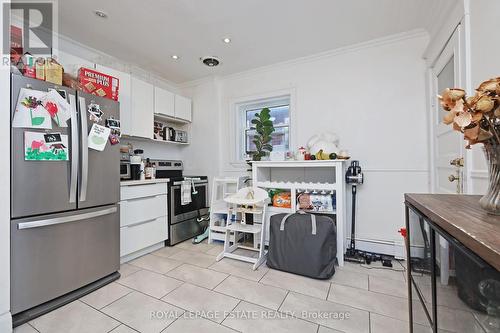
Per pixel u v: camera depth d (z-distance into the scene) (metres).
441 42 1.85
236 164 3.40
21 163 1.44
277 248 2.13
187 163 3.69
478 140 0.73
